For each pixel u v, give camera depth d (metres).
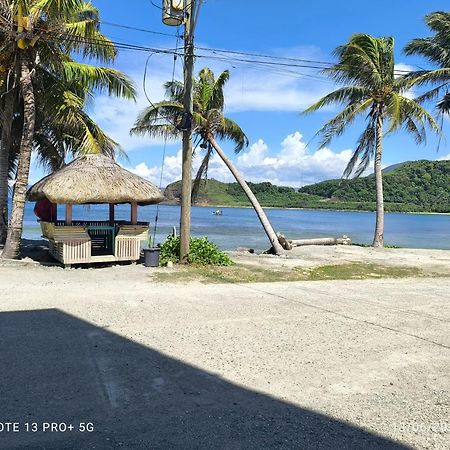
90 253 12.23
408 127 22.17
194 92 18.73
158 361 5.28
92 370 4.93
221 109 19.23
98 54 13.85
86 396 4.32
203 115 18.94
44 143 18.30
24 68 12.32
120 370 4.97
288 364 5.38
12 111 15.63
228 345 5.95
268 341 6.20
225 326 6.83
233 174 19.78
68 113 14.36
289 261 15.80
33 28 11.75
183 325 6.78
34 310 7.27
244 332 6.56
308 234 41.22
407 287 11.30
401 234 46.75
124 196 12.37
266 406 4.29
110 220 14.45
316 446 3.62
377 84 21.09
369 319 7.66
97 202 12.30
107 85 15.65
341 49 20.75
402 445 3.69
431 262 16.77
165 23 12.70
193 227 45.91
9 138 15.81
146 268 12.37
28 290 8.80
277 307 8.27
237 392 4.57
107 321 6.80
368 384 4.91
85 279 10.38
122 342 5.88
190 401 4.32
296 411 4.22
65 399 4.25
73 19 12.61
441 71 20.69
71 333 6.16
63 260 11.88
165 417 4.00
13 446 3.45
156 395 4.41
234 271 12.72
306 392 4.64
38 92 14.45
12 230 12.65
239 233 38.84
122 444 3.54
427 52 22.17
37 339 5.87
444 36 21.39
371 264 15.85
